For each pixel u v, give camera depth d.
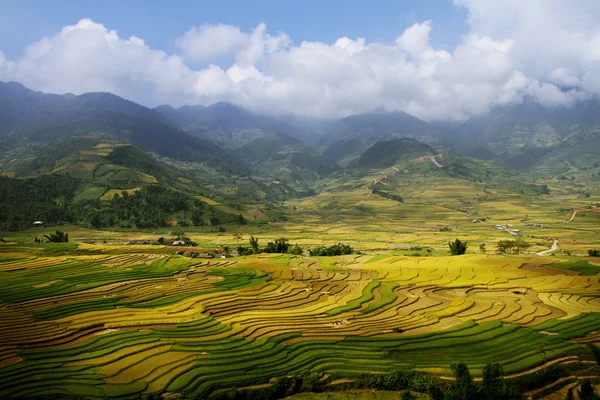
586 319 79.69
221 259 142.00
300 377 56.47
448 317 81.81
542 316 82.44
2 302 82.12
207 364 59.00
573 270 124.06
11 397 48.72
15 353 59.78
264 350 63.84
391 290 101.06
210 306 84.00
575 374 59.22
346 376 57.34
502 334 72.00
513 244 165.50
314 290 100.25
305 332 71.88
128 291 93.94
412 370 58.00
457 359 62.56
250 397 52.22
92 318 74.00
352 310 85.12
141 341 65.38
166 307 82.38
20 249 151.25
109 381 53.41
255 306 86.25
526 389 55.44
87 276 106.00
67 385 51.97
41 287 93.62
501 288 104.00
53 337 65.25
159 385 53.06
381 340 68.88
